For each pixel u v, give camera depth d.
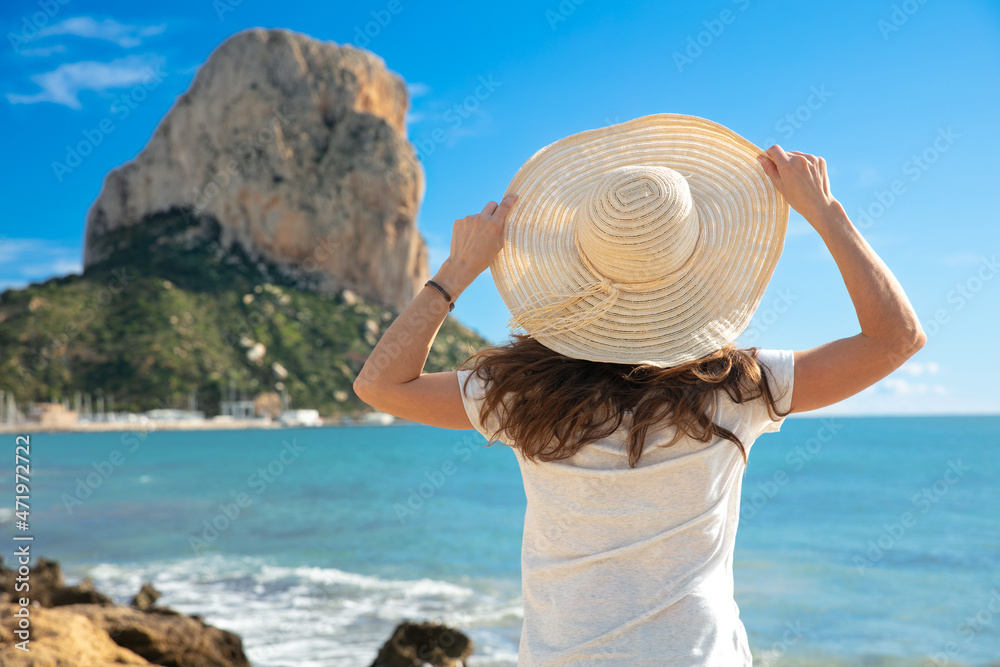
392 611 10.16
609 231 1.10
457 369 1.26
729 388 1.08
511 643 8.62
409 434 87.00
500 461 49.91
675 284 1.14
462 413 1.19
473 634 9.02
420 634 7.11
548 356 1.15
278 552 16.41
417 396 1.19
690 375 1.08
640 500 1.08
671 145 1.29
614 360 1.09
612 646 1.04
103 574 13.03
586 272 1.19
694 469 1.07
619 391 1.10
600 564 1.08
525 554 1.17
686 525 1.07
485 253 1.23
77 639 4.80
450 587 12.19
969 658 8.38
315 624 9.25
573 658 1.04
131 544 17.03
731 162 1.24
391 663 6.86
